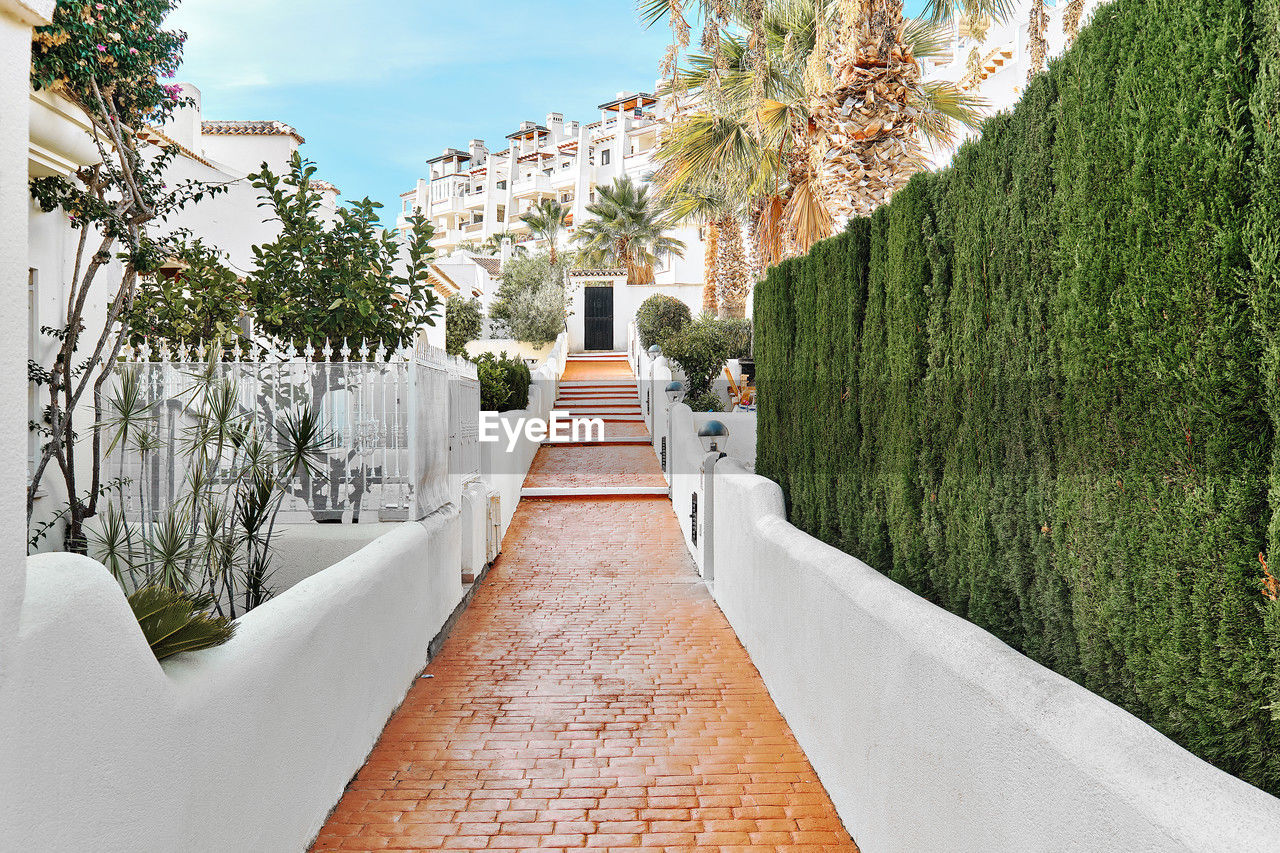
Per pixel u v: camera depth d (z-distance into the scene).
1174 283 2.22
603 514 14.13
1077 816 2.07
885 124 8.30
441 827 4.14
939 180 3.97
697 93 13.11
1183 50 2.19
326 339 6.86
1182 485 2.23
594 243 42.12
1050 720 2.28
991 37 17.77
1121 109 2.45
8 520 1.95
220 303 7.31
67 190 5.50
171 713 2.58
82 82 5.12
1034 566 3.06
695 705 5.89
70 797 2.09
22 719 1.94
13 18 2.10
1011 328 3.18
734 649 7.22
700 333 22.09
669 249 42.78
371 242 7.53
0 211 2.03
